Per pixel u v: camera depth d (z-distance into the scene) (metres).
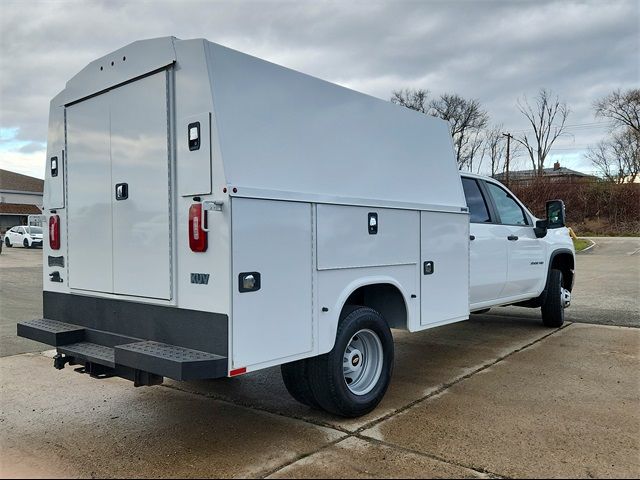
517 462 3.32
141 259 3.65
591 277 13.98
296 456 3.45
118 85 3.81
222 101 3.21
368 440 3.69
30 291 12.19
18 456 3.52
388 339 4.37
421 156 4.87
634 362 5.71
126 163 3.76
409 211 4.59
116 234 3.86
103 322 4.01
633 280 13.22
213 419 4.18
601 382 4.99
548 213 6.89
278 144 3.49
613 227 37.00
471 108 47.44
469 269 5.49
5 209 46.75
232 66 3.30
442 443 3.62
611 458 3.38
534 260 6.98
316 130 3.78
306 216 3.61
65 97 4.33
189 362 2.99
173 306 3.43
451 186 5.25
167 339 3.48
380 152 4.36
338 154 3.95
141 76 3.62
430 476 3.15
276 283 3.38
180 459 3.44
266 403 4.56
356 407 4.03
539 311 9.24
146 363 3.17
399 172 4.56
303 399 4.09
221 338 3.14
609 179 40.59
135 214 3.69
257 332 3.26
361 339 4.32
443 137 5.22
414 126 4.80
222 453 3.52
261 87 3.43
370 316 4.18
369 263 4.14
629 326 7.72
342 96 4.02
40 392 4.95
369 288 4.54
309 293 3.62
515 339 6.95
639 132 45.66
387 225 4.34
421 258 4.74
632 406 4.33
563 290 7.71
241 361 3.17
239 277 3.15
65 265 4.39
